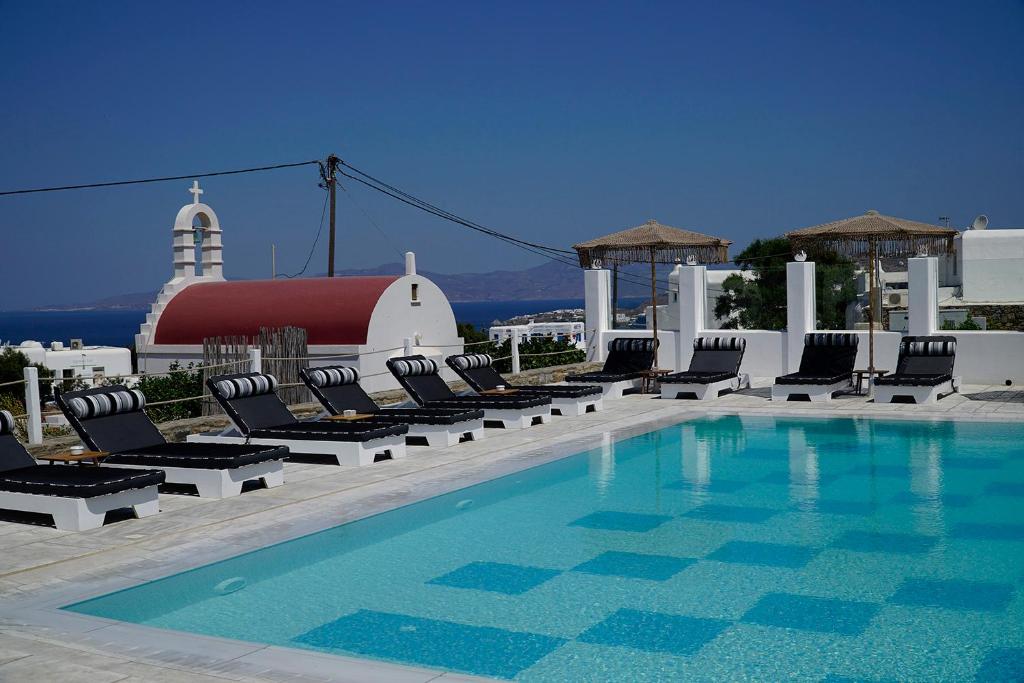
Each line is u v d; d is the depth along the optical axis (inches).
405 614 245.6
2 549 299.3
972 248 1347.2
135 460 379.2
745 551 301.6
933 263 668.7
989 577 269.4
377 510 351.9
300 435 438.9
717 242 715.4
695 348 710.5
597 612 246.2
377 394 631.2
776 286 1669.5
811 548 303.1
